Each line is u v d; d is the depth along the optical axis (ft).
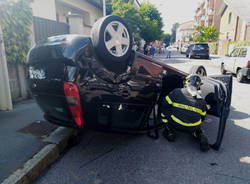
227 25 91.50
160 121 11.69
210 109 12.09
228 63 31.89
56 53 7.53
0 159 8.25
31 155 8.60
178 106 10.18
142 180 7.82
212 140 11.30
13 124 11.77
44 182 7.70
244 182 7.75
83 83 7.47
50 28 18.79
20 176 7.30
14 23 14.48
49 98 8.48
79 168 8.61
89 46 7.61
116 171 8.38
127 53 8.60
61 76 7.51
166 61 58.23
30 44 16.33
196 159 9.32
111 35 7.88
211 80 12.42
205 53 64.90
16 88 16.06
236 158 9.43
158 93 10.87
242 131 12.35
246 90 23.34
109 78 8.23
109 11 51.03
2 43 12.72
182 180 7.84
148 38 67.56
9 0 14.01
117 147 10.39
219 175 8.16
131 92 9.24
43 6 23.99
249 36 70.95
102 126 8.65
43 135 10.43
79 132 10.64
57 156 9.48
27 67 8.97
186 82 10.74
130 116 9.46
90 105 7.91
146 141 11.07
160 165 8.83
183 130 10.18
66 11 36.88
